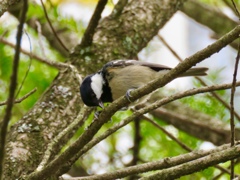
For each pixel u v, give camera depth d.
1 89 12.14
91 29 10.55
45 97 9.75
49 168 7.29
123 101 7.17
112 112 7.15
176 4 12.23
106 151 12.79
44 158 7.57
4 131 6.15
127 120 7.39
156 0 12.09
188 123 12.71
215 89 7.43
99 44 10.93
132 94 7.14
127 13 11.73
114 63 9.50
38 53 13.35
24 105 12.27
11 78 5.83
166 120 12.91
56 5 12.73
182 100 13.39
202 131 12.69
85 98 9.36
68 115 9.49
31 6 12.45
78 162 12.41
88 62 10.59
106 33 11.23
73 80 10.08
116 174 7.62
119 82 9.38
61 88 9.88
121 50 11.00
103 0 9.94
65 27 13.86
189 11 14.73
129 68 9.45
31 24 13.18
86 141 7.23
